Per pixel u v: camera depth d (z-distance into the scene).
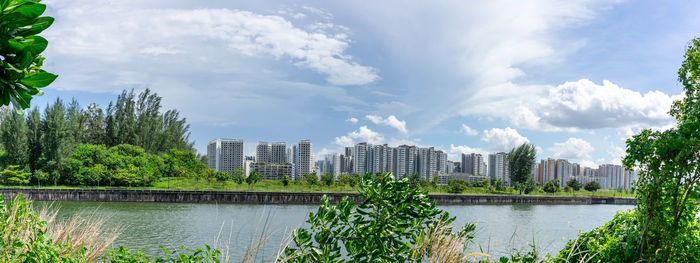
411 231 2.78
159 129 71.50
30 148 52.03
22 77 1.46
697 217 3.27
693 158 2.90
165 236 21.38
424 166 105.44
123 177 53.12
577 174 130.50
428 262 2.75
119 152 59.38
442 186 73.44
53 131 50.84
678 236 3.01
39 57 1.57
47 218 2.94
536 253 3.46
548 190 77.88
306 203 49.34
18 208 2.51
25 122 52.34
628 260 3.28
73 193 45.00
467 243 3.11
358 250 2.44
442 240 2.82
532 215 43.16
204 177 63.72
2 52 1.44
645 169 3.25
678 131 3.00
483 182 76.19
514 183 76.31
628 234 3.34
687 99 3.24
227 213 34.44
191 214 33.50
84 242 2.80
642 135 3.26
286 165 99.50
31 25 1.45
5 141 50.56
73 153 53.00
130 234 21.44
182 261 2.56
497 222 34.38
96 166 53.22
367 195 2.62
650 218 3.17
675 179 3.02
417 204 2.49
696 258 2.98
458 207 52.03
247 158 139.00
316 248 2.43
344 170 125.44
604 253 3.41
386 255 2.49
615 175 131.75
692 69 3.21
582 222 36.44
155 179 58.06
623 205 67.75
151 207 39.69
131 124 65.56
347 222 2.50
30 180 50.62
